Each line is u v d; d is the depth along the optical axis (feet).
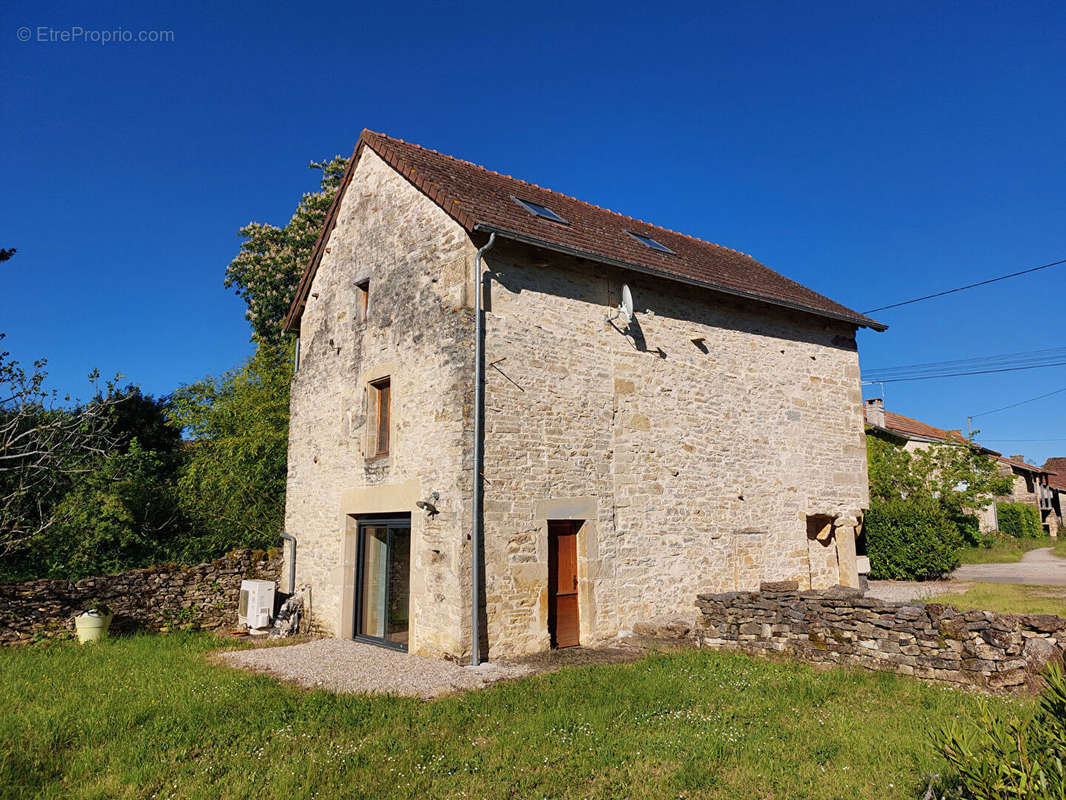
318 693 22.11
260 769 16.35
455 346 28.58
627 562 32.35
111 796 15.24
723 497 36.99
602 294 33.58
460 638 26.43
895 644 23.85
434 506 28.63
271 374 55.26
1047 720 10.40
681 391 36.06
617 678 23.35
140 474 50.85
